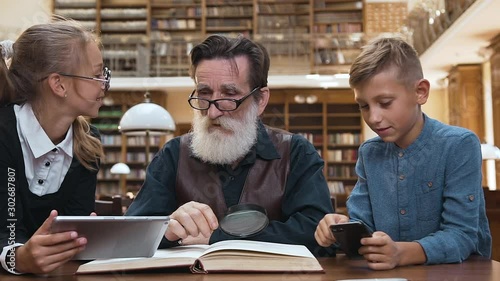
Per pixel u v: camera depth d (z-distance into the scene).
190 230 1.45
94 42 1.68
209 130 1.80
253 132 1.83
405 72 1.51
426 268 1.37
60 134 1.69
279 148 1.91
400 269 1.36
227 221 1.47
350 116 14.29
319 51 15.28
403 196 1.64
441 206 1.60
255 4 15.46
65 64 1.62
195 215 1.47
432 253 1.41
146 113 6.71
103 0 15.70
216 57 1.77
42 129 1.63
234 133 1.79
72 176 1.72
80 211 1.78
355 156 14.25
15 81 1.63
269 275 1.26
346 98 14.37
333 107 14.42
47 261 1.26
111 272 1.30
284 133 1.96
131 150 13.96
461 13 11.05
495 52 11.80
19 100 1.64
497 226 4.00
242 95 1.79
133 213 1.87
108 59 15.36
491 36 11.58
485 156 8.74
